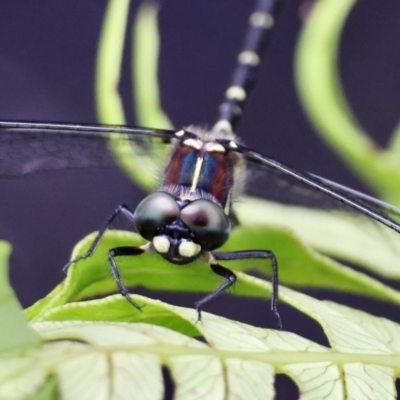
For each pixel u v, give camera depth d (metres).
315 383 0.12
